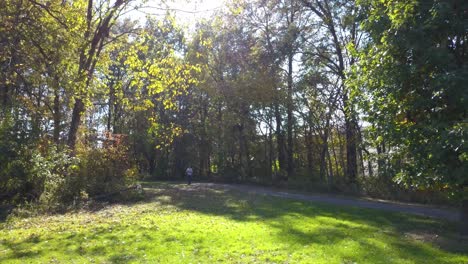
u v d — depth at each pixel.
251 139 41.22
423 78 8.74
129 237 10.38
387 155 9.81
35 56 13.44
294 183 31.25
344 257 8.66
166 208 17.88
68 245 9.34
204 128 47.22
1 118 15.42
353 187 26.12
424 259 8.55
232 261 8.18
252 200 22.11
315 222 13.72
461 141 6.96
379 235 11.39
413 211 17.12
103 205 18.72
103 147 24.44
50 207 15.73
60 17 14.38
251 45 36.81
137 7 18.56
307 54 31.52
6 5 12.91
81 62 16.58
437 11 8.13
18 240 9.82
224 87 37.88
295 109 33.78
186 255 8.61
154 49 19.73
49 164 16.19
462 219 13.74
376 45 9.82
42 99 17.25
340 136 32.12
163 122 42.62
